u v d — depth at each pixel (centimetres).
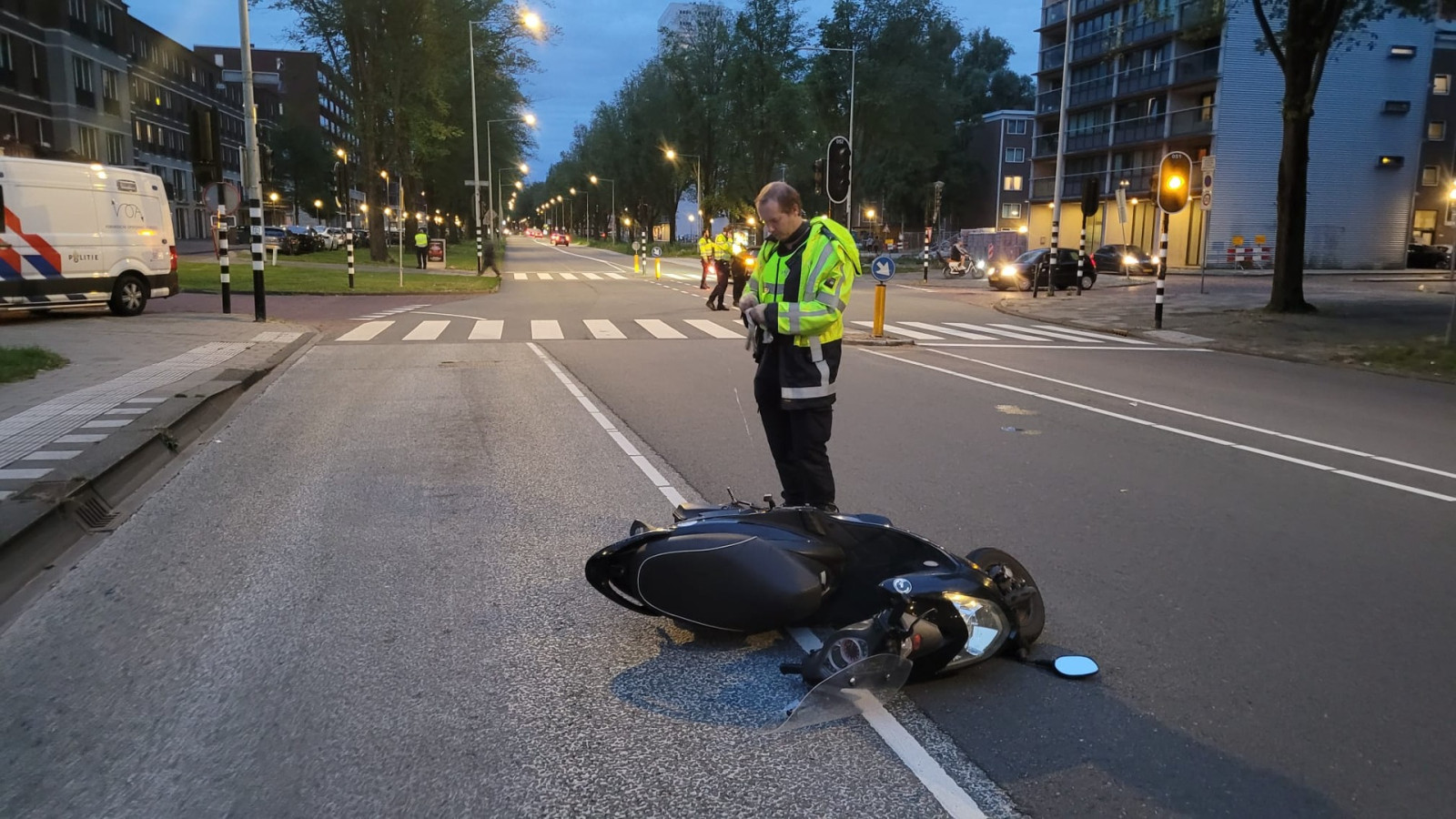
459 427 849
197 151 1708
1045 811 284
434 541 534
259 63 10538
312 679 368
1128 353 1486
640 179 8819
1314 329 1788
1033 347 1543
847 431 844
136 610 435
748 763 311
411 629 416
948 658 353
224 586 464
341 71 3900
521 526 563
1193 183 4759
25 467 617
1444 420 954
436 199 6619
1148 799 291
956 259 3959
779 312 468
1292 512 607
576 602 448
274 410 924
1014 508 607
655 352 1374
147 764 307
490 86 4975
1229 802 290
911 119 5609
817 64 5481
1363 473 717
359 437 808
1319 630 421
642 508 600
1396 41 4538
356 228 8538
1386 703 355
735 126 6125
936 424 882
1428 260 4691
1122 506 616
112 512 589
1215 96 4625
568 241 10531
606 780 300
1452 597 462
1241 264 4597
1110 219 5569
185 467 705
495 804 286
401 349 1394
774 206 475
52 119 4669
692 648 400
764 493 633
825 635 412
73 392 927
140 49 6112
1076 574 487
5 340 1338
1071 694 359
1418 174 4716
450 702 351
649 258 5147
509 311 2036
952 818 280
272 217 7788
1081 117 5850
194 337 1437
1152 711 347
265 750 316
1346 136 4584
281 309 1978
